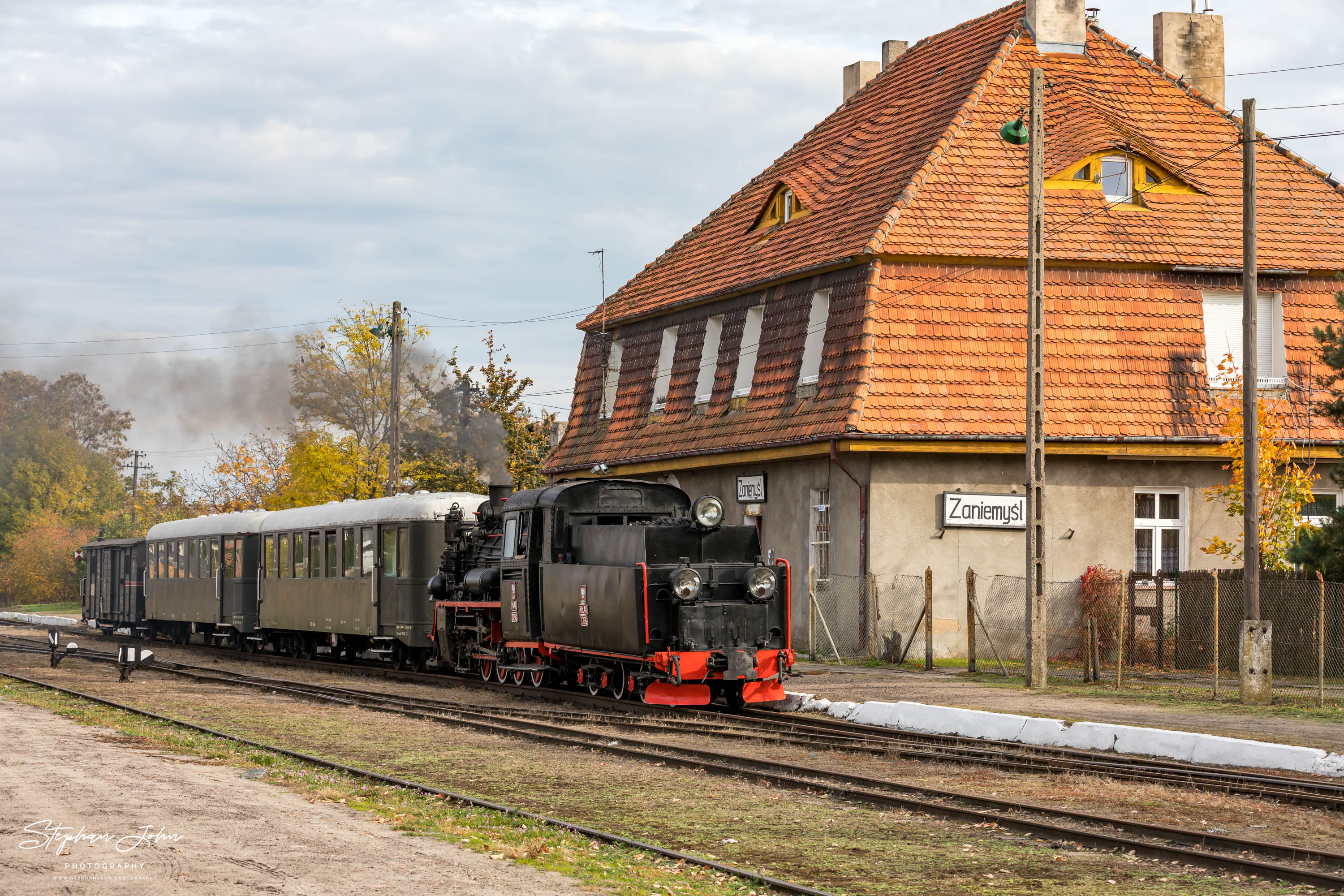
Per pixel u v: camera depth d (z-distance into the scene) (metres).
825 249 29.22
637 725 18.36
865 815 11.91
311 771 13.74
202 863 8.72
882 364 26.56
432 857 9.24
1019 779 13.80
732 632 19.97
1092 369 27.09
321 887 8.18
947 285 27.31
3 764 13.12
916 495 26.62
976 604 26.52
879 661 25.91
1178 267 27.83
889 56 39.47
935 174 28.73
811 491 28.75
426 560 27.92
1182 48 35.38
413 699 21.98
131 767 13.24
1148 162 29.42
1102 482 27.06
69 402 110.19
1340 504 27.66
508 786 13.46
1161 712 18.23
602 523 23.22
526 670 23.19
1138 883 9.50
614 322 38.31
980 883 9.50
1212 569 27.23
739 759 14.69
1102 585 26.14
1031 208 21.69
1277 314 28.47
